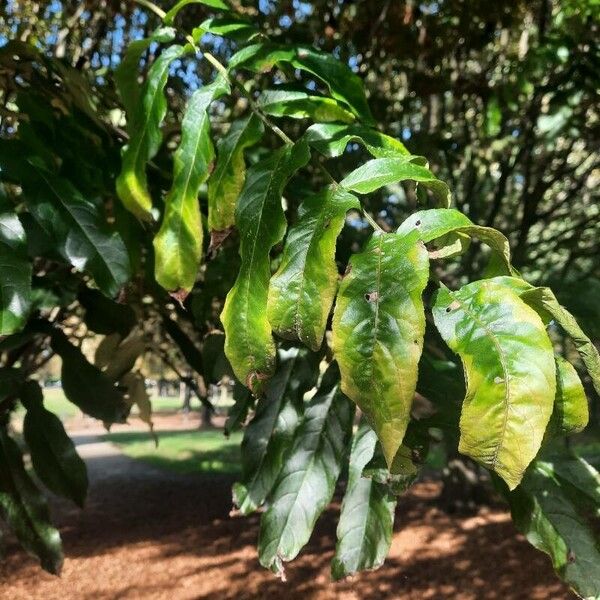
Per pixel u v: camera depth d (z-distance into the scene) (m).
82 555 3.67
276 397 0.67
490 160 2.70
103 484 6.02
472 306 0.35
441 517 4.23
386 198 2.26
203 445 9.00
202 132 0.54
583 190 3.40
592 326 0.75
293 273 0.40
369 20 2.11
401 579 3.12
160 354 1.13
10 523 0.70
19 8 1.85
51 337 0.76
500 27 2.35
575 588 0.52
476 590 2.96
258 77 1.70
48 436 0.72
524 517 0.54
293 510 0.58
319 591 3.01
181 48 0.59
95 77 1.59
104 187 0.76
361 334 0.34
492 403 0.32
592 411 2.21
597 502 0.54
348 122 0.56
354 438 0.59
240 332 0.44
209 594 3.04
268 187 0.47
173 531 4.25
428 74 2.32
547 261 3.02
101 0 1.68
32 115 0.73
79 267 0.62
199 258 0.54
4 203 0.55
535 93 1.92
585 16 1.52
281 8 2.09
